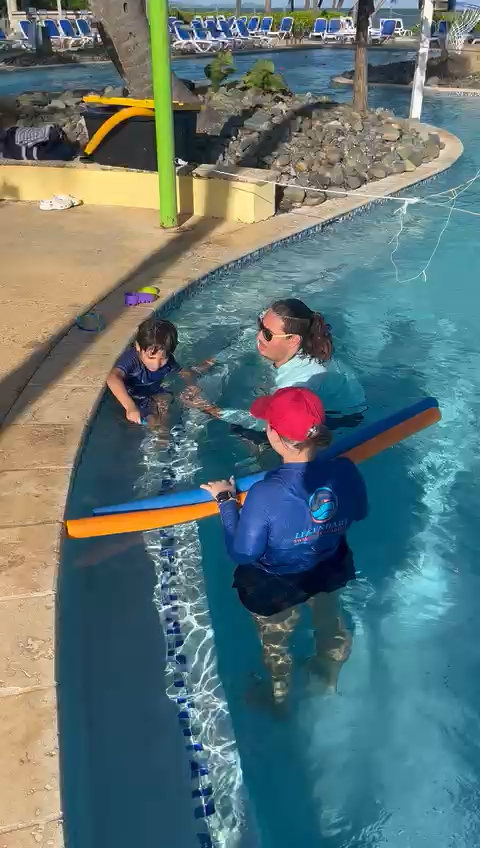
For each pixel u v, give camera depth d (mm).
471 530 3240
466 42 20844
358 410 4055
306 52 26219
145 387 4172
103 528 2758
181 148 7969
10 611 2369
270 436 2516
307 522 2518
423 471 3662
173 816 2055
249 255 6438
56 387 3969
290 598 2588
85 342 4543
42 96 12242
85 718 2314
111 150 7957
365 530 3230
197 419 3941
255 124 10008
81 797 2035
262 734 2305
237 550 2510
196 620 2730
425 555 3080
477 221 7926
